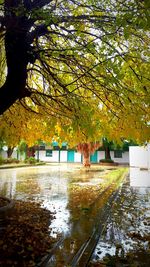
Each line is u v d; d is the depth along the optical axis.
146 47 5.30
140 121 5.47
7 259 4.94
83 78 6.29
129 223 7.58
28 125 8.02
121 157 48.75
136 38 5.36
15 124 8.12
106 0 4.66
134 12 3.77
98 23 4.86
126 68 5.33
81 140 6.32
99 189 14.66
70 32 5.18
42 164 43.44
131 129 5.64
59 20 5.02
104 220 7.91
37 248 5.50
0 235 6.24
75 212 8.95
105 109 6.20
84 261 4.92
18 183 17.88
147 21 3.66
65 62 5.94
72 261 4.91
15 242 5.80
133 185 16.59
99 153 49.97
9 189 14.87
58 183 17.81
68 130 5.55
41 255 5.18
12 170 30.61
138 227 7.16
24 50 5.50
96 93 6.11
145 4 3.60
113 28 4.52
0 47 6.75
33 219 7.84
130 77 5.55
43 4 5.25
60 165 42.41
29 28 5.42
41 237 6.21
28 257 5.05
